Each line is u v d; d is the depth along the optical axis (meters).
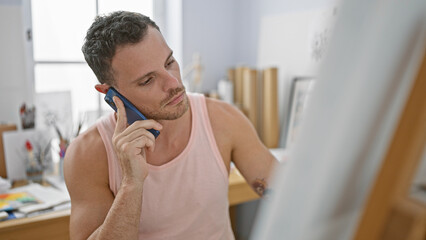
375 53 0.21
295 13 2.11
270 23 2.33
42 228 1.47
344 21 0.21
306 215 0.22
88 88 2.46
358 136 0.22
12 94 2.17
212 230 0.97
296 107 2.10
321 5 1.91
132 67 0.80
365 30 0.21
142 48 0.79
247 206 2.60
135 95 0.84
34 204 1.56
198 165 0.95
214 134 0.99
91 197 0.91
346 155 0.22
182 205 0.94
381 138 0.22
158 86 0.82
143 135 0.86
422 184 0.20
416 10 0.21
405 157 0.20
